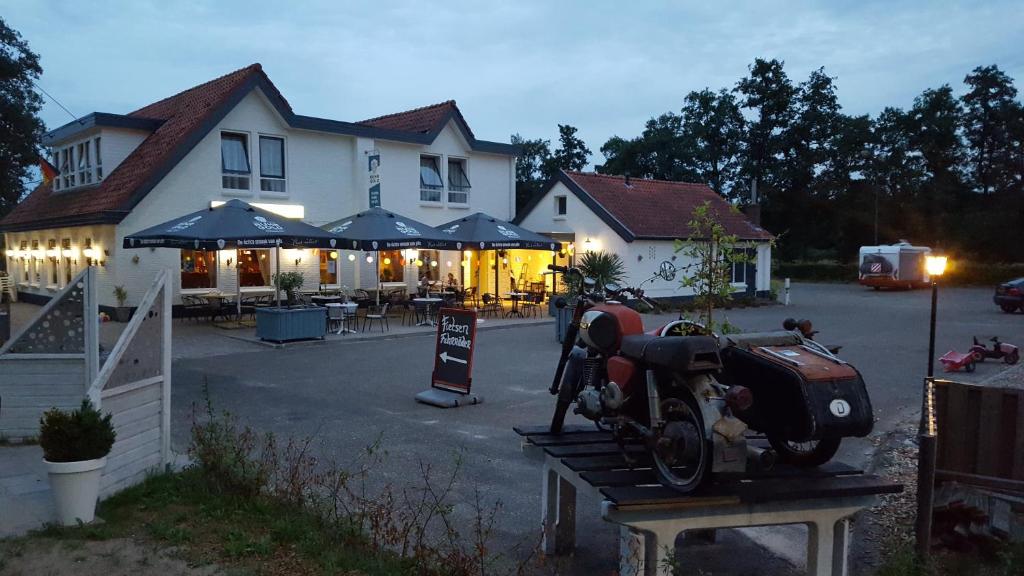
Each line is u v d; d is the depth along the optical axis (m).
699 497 3.76
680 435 3.91
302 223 19.05
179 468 6.54
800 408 3.86
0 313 12.22
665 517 3.83
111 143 22.27
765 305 28.55
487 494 6.34
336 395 10.72
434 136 26.09
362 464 7.15
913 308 27.58
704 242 6.84
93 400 5.37
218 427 6.48
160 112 24.94
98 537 4.83
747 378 4.20
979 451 5.21
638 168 55.28
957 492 5.12
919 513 4.71
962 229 51.84
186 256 21.00
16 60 24.88
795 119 57.41
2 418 7.37
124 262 19.97
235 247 16.70
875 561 5.02
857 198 55.84
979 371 13.26
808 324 4.54
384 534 4.85
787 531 5.72
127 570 4.37
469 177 27.88
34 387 7.39
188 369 12.94
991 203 54.06
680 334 4.41
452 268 27.11
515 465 7.24
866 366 13.68
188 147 20.42
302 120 22.86
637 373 4.41
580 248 27.20
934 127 55.34
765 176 57.38
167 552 4.63
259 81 21.80
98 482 5.19
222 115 21.02
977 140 56.03
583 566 4.87
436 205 26.73
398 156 25.58
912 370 13.22
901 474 6.95
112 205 19.72
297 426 8.77
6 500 5.65
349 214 24.59
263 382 11.72
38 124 26.16
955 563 4.82
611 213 26.12
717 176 60.19
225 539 4.87
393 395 10.77
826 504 4.08
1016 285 25.08
